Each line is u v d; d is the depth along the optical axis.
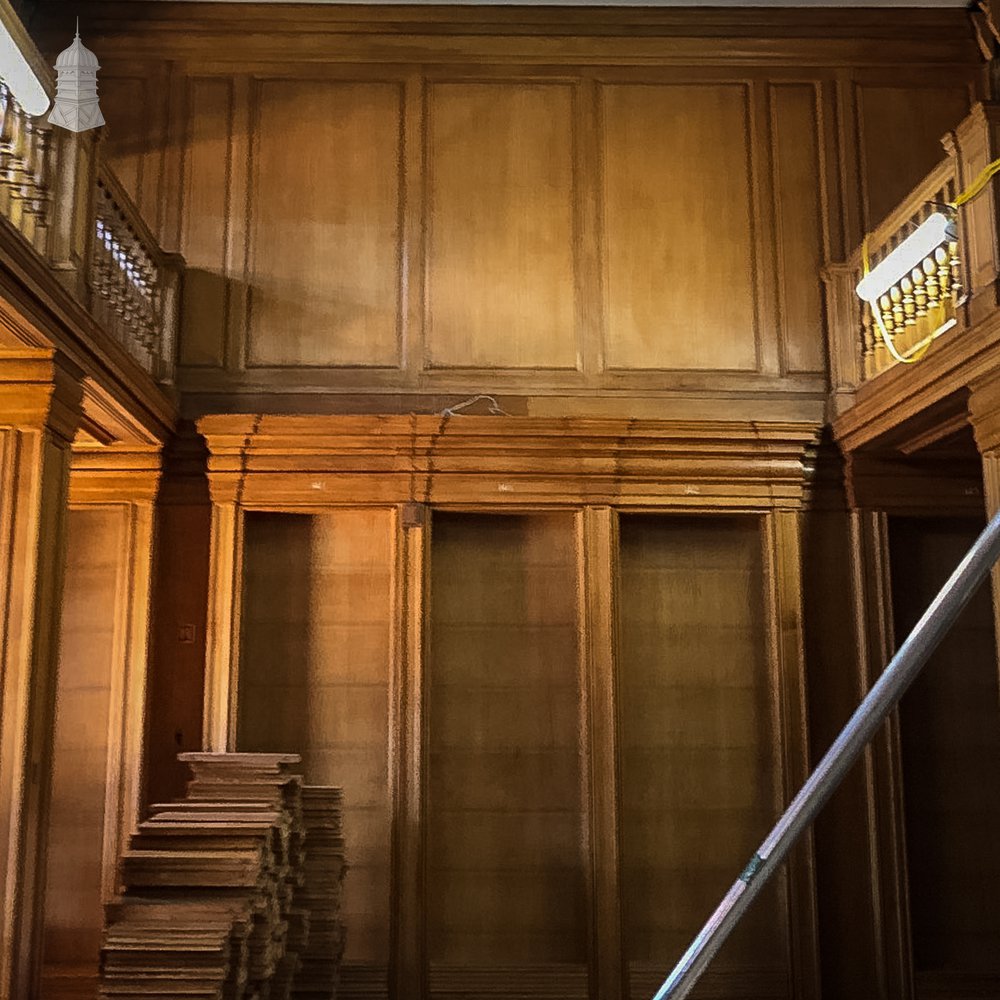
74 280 5.87
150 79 8.60
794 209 8.64
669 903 7.88
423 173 8.58
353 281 8.44
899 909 7.75
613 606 7.94
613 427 7.89
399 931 7.50
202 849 5.45
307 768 7.91
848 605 8.18
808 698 8.04
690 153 8.68
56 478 5.98
